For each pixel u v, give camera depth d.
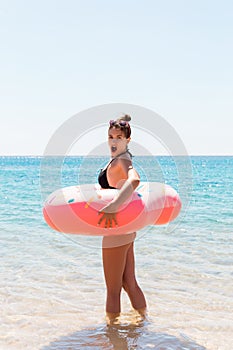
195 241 7.29
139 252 6.53
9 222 9.60
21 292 4.76
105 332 3.74
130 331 3.75
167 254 6.40
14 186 20.39
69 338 3.62
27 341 3.57
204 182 22.14
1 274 5.43
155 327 3.84
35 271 5.57
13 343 3.53
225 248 6.75
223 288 4.85
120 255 3.77
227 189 17.81
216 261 5.96
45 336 3.67
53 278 5.27
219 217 10.01
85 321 3.98
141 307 4.10
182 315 4.10
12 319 4.03
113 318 3.95
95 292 4.77
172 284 5.01
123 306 4.34
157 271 5.52
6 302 4.46
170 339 3.59
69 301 4.50
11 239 7.64
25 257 6.31
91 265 5.89
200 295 4.63
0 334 3.70
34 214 10.91
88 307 4.33
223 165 53.72
